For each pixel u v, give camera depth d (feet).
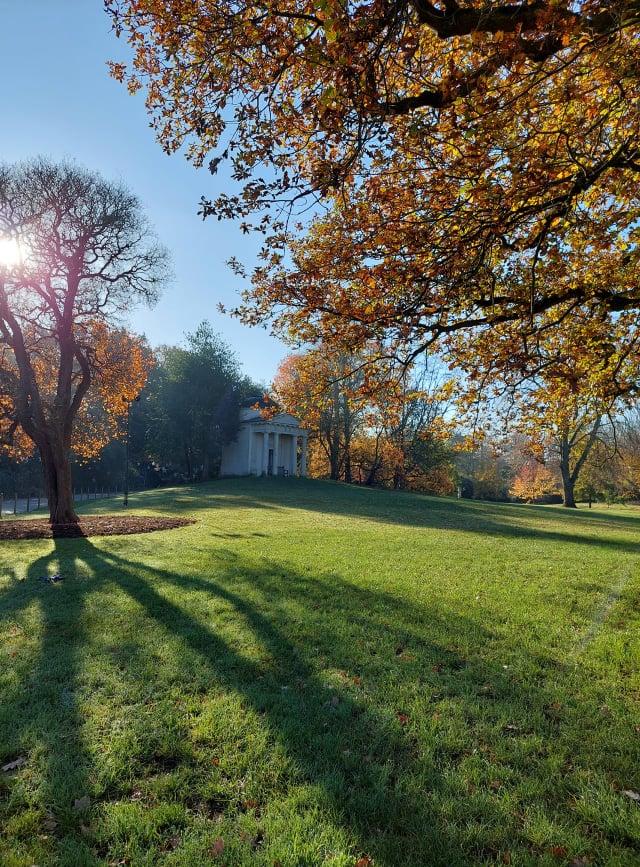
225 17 15.93
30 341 65.92
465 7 15.25
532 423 30.81
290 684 15.10
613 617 22.48
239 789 10.27
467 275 20.36
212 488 132.57
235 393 180.96
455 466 205.87
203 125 17.74
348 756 11.27
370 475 171.42
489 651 18.13
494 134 17.04
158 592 25.58
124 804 9.77
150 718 12.87
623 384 27.09
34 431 56.39
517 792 10.15
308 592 26.09
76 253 56.54
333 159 18.24
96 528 52.80
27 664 16.37
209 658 16.88
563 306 27.66
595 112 18.30
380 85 16.52
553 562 37.29
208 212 18.25
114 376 65.10
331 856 8.48
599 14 12.51
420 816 9.45
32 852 8.57
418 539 50.08
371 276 21.80
